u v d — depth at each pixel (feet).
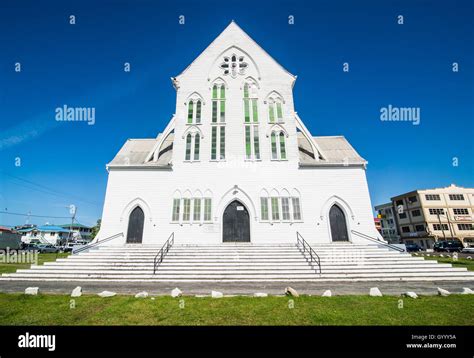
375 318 22.84
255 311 24.77
